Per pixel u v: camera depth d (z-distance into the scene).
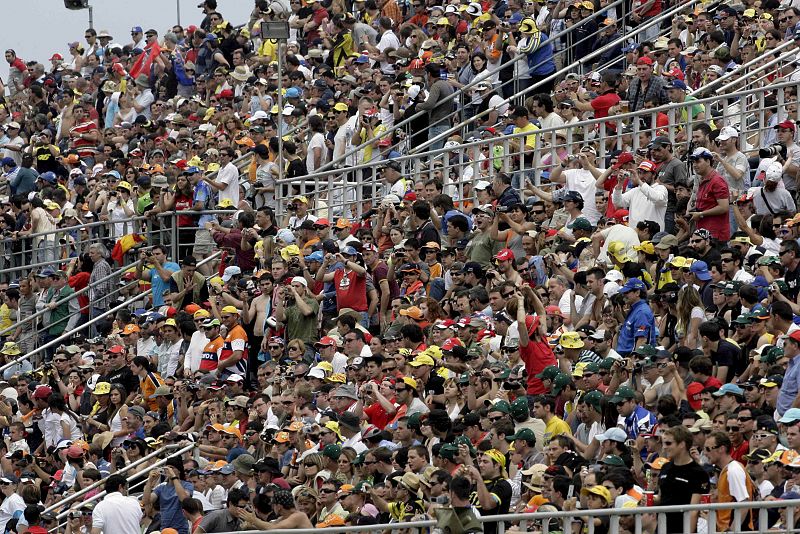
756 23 111.12
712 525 59.00
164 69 151.88
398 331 87.81
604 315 78.75
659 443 65.75
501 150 107.38
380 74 126.69
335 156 121.50
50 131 147.38
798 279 77.56
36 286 127.25
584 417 71.00
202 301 109.62
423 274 94.38
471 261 90.06
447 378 78.31
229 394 91.75
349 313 92.25
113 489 81.19
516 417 71.19
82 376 104.12
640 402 69.62
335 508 72.44
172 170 126.81
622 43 126.62
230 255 111.38
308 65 144.50
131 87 152.25
